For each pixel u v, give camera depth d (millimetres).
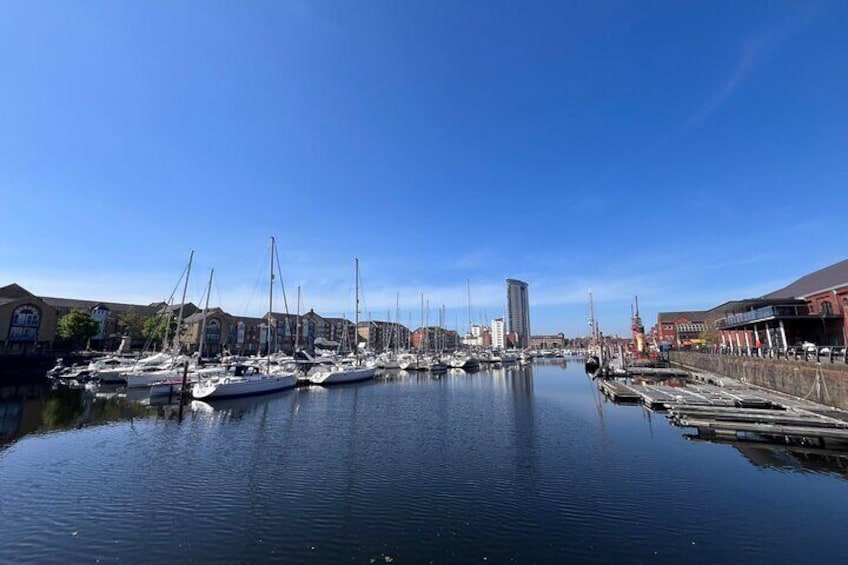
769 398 31578
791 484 16828
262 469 19438
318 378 58375
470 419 31766
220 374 50000
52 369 66875
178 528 13555
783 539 12461
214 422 30938
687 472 18438
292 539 12781
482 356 116062
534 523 13672
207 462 20609
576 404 39156
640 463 19812
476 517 14164
